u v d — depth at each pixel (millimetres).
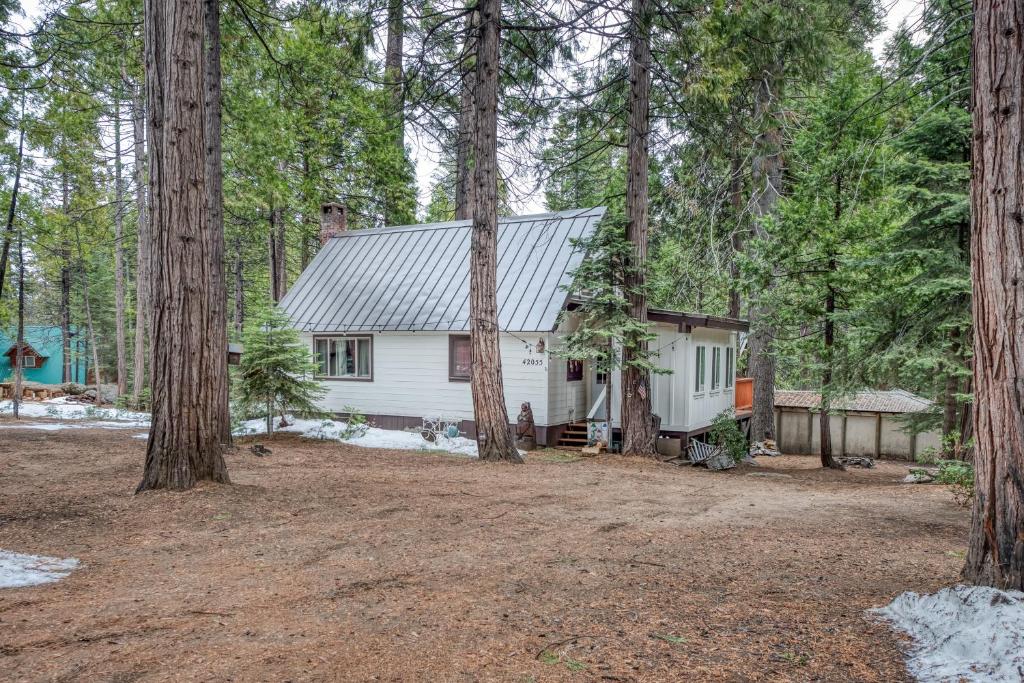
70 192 24031
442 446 15312
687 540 6727
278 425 17250
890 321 13461
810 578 5324
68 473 9695
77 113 18172
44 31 13789
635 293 15836
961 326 11828
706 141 16672
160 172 8758
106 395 31609
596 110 16484
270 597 4746
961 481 9492
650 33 14281
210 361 8625
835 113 15328
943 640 3680
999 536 4078
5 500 7750
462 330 17406
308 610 4488
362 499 8500
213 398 8695
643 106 15711
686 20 13930
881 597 4762
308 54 17438
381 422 18922
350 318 19266
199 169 8352
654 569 5609
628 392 16156
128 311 35438
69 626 4094
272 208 24000
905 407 21422
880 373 13617
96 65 16078
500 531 7000
